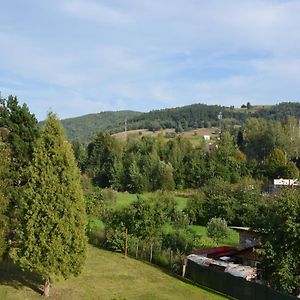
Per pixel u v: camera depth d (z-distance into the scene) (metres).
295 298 19.94
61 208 21.23
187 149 102.25
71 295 22.59
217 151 94.81
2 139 27.77
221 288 24.66
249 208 47.69
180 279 27.25
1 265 26.77
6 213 24.09
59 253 21.05
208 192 58.47
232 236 45.62
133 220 33.84
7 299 21.09
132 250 33.44
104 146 104.19
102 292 23.61
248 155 113.50
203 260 28.98
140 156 97.00
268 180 86.56
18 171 27.03
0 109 28.22
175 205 42.12
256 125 119.88
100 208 40.03
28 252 20.92
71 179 21.75
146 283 25.89
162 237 33.75
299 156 101.81
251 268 26.22
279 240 22.77
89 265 29.22
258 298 22.00
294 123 118.38
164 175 88.88
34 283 24.06
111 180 94.44
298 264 22.14
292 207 22.70
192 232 38.97
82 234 21.73
